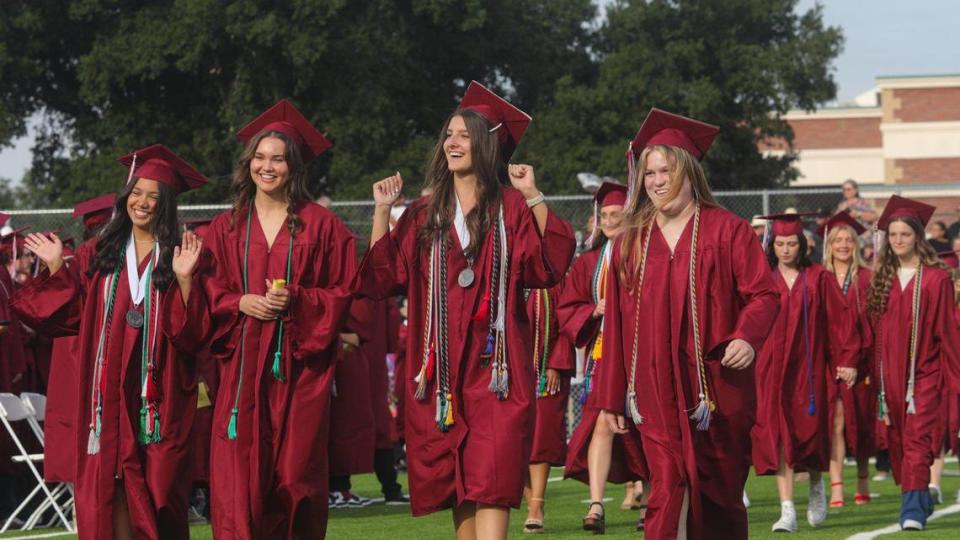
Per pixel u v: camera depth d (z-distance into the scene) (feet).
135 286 52.95
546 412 74.33
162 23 233.35
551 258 47.26
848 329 79.00
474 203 47.70
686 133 47.96
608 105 255.09
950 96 345.92
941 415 75.82
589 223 80.59
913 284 76.59
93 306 53.21
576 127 258.57
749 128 268.41
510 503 46.47
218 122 249.96
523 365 47.34
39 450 87.30
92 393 52.80
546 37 293.43
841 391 87.81
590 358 74.49
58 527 80.18
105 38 239.09
